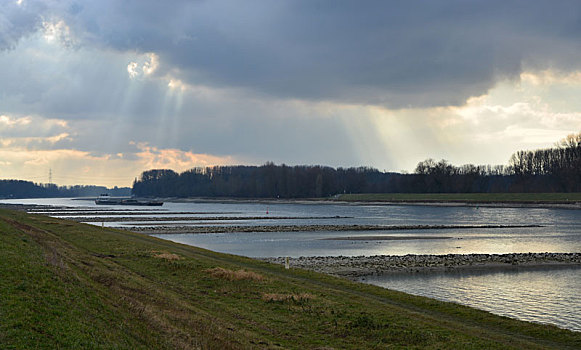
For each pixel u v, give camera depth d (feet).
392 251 210.79
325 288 103.04
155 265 114.21
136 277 94.73
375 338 68.08
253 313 78.38
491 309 107.76
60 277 63.98
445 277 144.97
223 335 62.44
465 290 127.24
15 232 103.24
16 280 57.26
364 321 75.25
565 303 113.60
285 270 129.39
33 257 72.28
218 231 303.89
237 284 98.78
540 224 368.27
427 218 449.89
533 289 128.77
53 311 50.21
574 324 96.63
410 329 72.43
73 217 442.50
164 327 59.06
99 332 48.39
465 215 494.59
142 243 161.89
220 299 86.38
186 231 301.63
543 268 161.58
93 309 55.52
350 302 88.69
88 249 135.13
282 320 75.46
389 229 323.78
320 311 80.48
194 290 92.02
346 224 373.61
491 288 129.90
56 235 161.27
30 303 50.44
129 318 57.67
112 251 133.39
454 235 283.59
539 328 80.28
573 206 600.39
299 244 237.04
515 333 77.82
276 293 92.07
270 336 67.21
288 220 423.23
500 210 585.63
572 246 230.07
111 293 68.28
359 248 221.25
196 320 67.21
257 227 328.29
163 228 320.91
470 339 69.26
